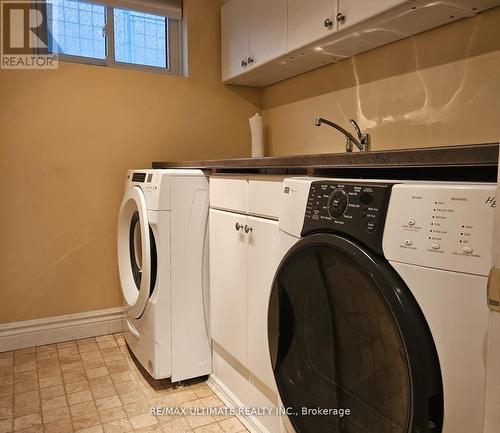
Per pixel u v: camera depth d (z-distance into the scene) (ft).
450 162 2.78
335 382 3.49
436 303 2.45
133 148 8.50
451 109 5.67
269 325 4.12
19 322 7.72
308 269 3.56
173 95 8.84
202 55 9.10
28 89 7.56
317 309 3.62
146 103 8.58
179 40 9.16
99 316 8.31
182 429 5.29
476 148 2.62
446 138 5.75
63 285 8.05
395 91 6.46
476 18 5.34
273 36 7.29
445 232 2.42
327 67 7.76
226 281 5.74
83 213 8.13
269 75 8.58
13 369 6.84
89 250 8.23
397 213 2.71
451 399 2.40
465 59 5.48
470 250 2.29
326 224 3.23
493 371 1.85
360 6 5.48
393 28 5.81
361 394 3.20
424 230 2.53
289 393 4.00
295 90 8.67
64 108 7.85
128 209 7.13
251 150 9.62
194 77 9.04
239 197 5.37
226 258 5.72
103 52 8.48
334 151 7.75
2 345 7.54
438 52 5.80
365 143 6.81
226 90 9.40
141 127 8.56
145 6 8.46
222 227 5.81
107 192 8.31
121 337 8.24
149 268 6.14
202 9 9.04
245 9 8.12
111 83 8.23
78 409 5.70
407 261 2.61
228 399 5.89
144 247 6.15
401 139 6.40
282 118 9.14
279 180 4.54
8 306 7.65
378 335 2.94
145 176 6.53
